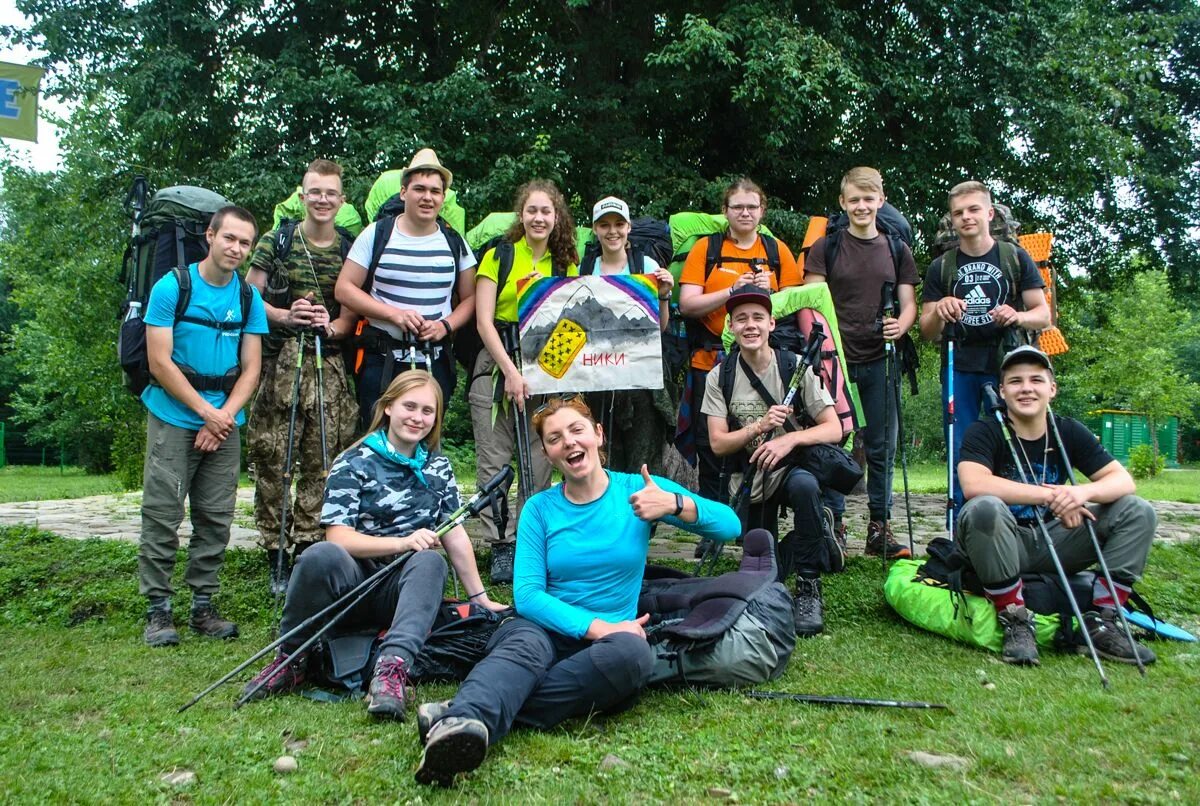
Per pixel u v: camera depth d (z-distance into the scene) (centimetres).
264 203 1077
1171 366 3200
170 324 441
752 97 1099
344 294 518
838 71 1077
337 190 525
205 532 464
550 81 1327
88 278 1756
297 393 488
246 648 430
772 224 1139
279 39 1263
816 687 355
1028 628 402
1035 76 1190
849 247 590
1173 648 414
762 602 370
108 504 1154
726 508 362
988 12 1191
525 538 350
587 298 528
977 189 555
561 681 309
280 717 321
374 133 1077
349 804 250
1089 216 1508
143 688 360
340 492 373
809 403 479
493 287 539
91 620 495
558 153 1104
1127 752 277
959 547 438
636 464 567
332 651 354
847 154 1265
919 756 277
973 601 428
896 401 569
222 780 265
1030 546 434
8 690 355
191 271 454
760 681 358
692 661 351
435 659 361
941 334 575
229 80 1136
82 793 253
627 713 329
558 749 289
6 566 596
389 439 391
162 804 249
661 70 1239
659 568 424
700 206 1165
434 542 360
